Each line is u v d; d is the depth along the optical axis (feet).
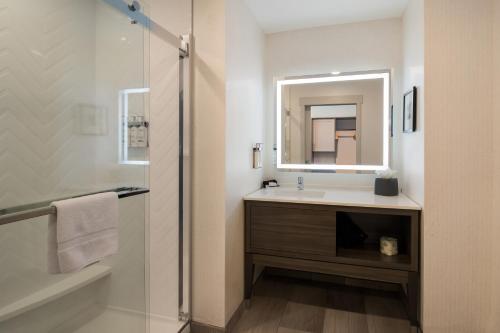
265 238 6.67
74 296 5.23
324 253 6.31
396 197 6.77
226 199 5.85
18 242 4.78
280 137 8.77
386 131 7.93
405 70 7.20
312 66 8.42
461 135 5.24
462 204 5.26
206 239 5.96
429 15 5.33
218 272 5.88
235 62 6.31
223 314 5.85
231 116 6.09
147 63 6.09
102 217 4.17
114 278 5.58
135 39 5.83
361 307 6.98
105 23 5.46
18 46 4.90
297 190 8.04
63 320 5.13
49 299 5.01
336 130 8.37
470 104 5.19
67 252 3.70
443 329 5.42
